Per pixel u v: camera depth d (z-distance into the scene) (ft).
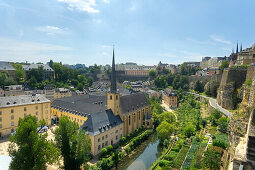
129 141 280.72
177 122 346.74
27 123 144.56
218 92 383.45
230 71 344.28
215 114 295.89
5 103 278.26
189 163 182.91
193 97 515.50
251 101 180.24
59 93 541.34
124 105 309.83
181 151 219.00
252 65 288.71
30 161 139.64
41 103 317.22
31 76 614.34
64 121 168.86
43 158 148.25
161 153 250.37
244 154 112.47
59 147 169.89
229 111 309.22
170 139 267.59
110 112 279.49
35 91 511.81
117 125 271.69
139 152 253.24
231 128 186.09
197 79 625.00
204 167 158.10
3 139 266.16
